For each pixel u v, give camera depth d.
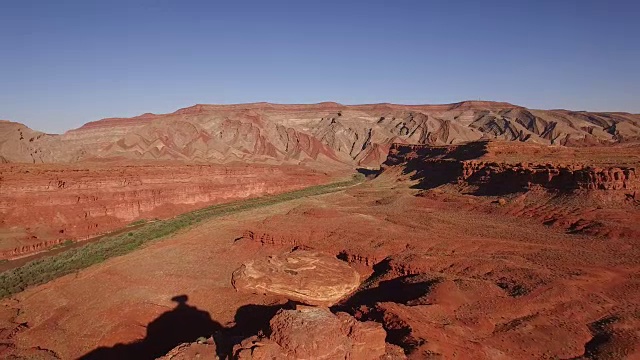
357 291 40.62
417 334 26.77
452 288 34.41
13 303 44.28
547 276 36.72
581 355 27.41
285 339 22.06
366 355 23.31
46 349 36.03
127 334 37.44
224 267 49.19
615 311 32.25
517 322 30.30
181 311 40.19
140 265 50.72
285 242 52.78
